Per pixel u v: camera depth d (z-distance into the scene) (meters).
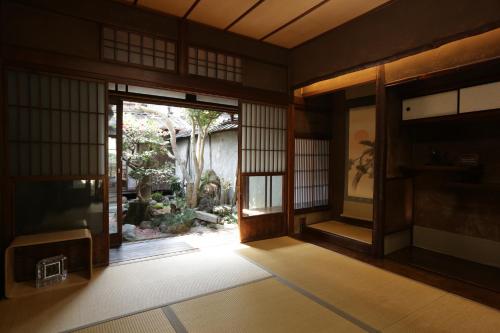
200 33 3.56
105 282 2.64
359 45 3.28
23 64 2.61
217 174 7.36
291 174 4.46
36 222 2.74
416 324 2.03
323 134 4.97
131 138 6.27
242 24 3.52
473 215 3.40
